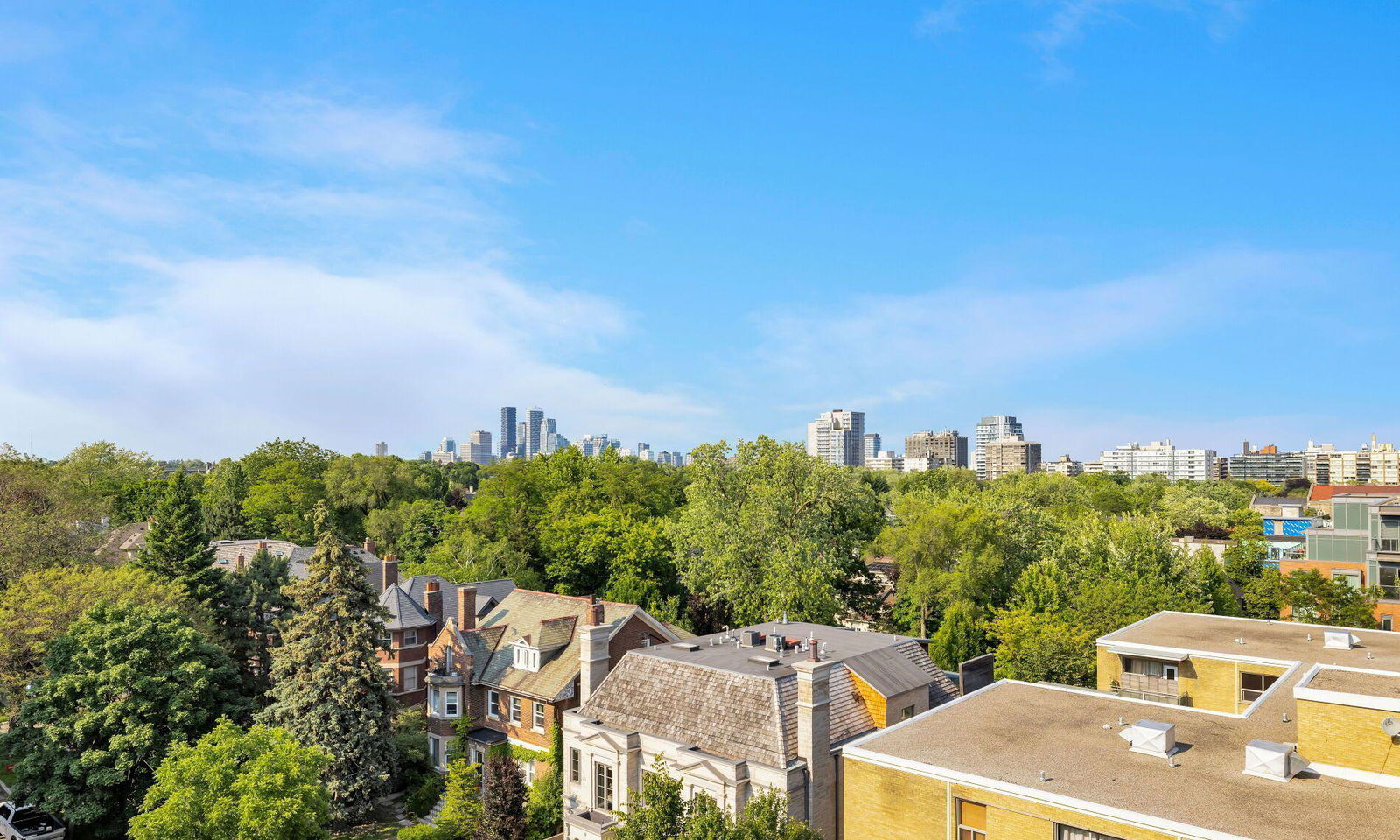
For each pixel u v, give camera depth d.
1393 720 22.70
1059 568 66.88
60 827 47.78
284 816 35.53
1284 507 154.88
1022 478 156.50
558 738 49.44
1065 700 32.12
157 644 48.09
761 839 22.70
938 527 74.44
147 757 45.50
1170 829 20.78
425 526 118.50
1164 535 68.62
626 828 24.73
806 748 32.75
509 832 41.34
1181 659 37.88
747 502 72.69
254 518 115.69
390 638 58.09
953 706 31.47
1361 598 55.75
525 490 110.38
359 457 135.12
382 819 49.50
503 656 55.16
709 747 34.66
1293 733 27.36
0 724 61.38
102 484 119.44
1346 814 21.17
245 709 51.69
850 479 73.38
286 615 63.56
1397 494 99.31
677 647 41.97
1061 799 22.58
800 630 46.78
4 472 76.25
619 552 86.19
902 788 25.88
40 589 54.88
